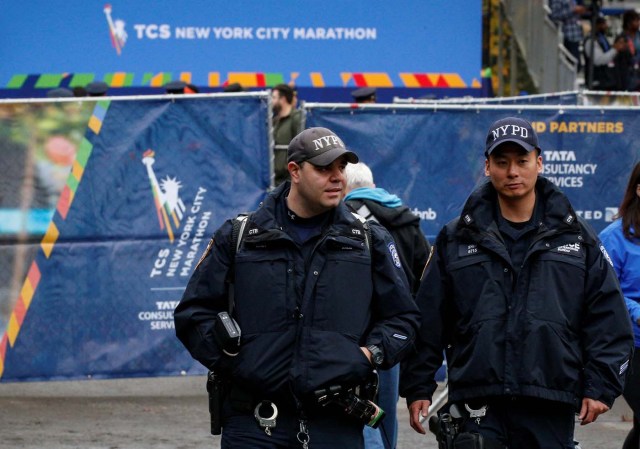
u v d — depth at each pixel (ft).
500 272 40.32
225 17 110.42
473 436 39.73
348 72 112.06
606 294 40.14
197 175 69.00
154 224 69.00
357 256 38.75
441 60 112.78
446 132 70.74
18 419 66.54
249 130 69.10
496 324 40.01
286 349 38.11
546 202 40.88
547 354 39.68
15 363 68.44
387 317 39.34
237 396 38.60
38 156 68.03
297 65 111.55
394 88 112.57
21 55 109.19
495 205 41.19
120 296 69.00
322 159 38.06
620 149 72.28
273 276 38.34
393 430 50.26
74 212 68.44
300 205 38.91
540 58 131.64
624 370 40.29
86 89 102.06
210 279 39.11
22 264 68.18
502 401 40.32
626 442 52.80
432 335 41.63
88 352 68.90
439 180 70.95
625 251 50.37
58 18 109.19
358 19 111.75
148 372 69.46
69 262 68.54
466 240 40.88
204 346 38.60
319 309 38.27
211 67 110.63
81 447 60.70
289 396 38.04
